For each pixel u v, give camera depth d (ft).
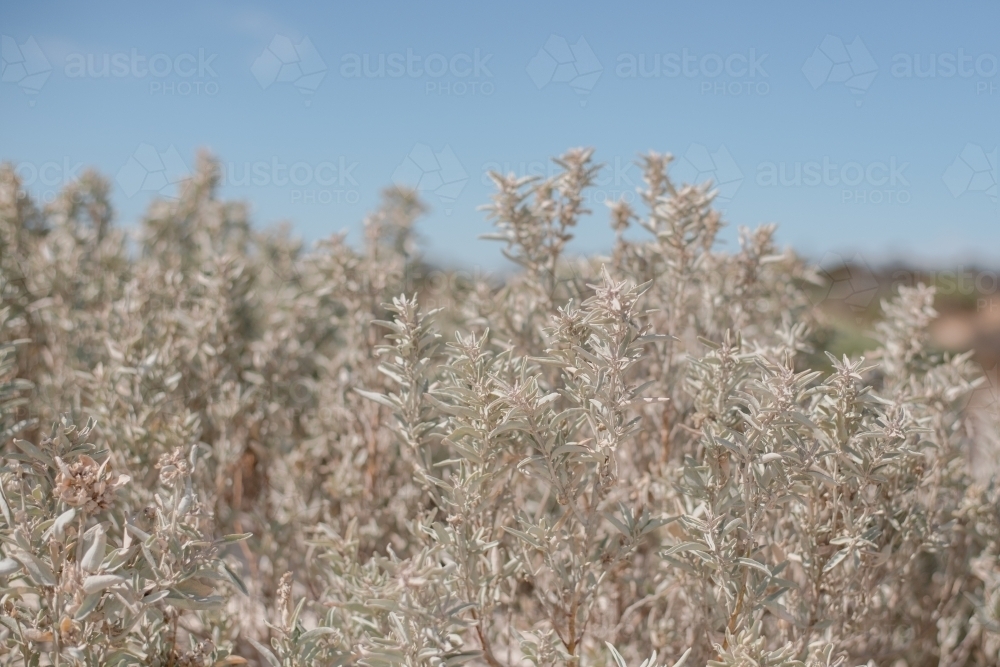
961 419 7.15
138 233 13.83
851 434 4.92
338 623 5.49
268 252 14.28
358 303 8.98
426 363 5.63
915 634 7.18
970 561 7.19
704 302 8.45
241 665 6.34
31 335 9.86
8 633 4.60
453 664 4.73
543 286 7.31
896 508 5.82
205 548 4.33
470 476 5.06
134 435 6.42
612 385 4.59
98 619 4.13
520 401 4.63
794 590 5.48
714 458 5.03
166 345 8.18
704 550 4.78
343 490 8.21
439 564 5.20
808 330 9.00
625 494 6.62
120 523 5.35
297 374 10.27
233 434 9.03
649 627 6.64
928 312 7.91
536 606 7.03
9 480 4.72
